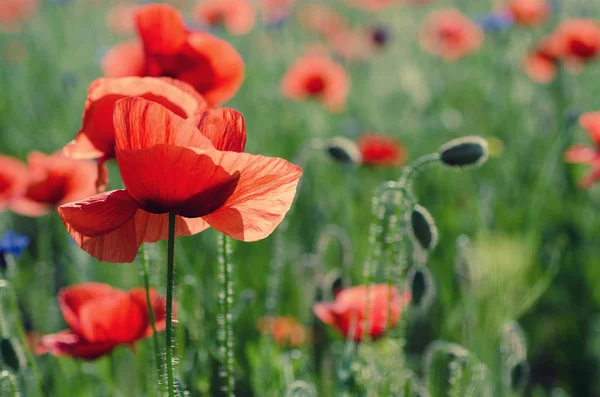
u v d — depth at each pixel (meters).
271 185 0.75
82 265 1.12
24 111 1.91
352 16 3.12
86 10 2.82
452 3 2.77
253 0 2.43
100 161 0.81
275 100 1.85
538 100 1.70
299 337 1.06
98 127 0.79
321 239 1.03
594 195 1.43
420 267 0.90
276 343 1.00
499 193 1.43
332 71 1.71
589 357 1.24
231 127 0.76
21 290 1.20
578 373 1.23
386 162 1.40
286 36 2.46
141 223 0.77
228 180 0.74
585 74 1.91
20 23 2.69
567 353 1.25
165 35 0.85
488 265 1.00
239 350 1.07
